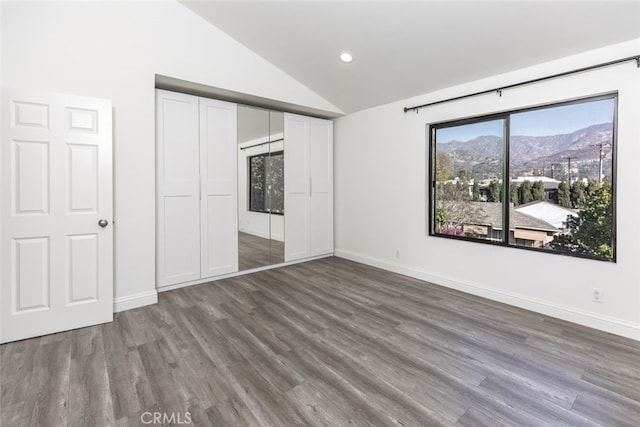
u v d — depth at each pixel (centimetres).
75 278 250
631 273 235
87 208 255
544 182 286
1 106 223
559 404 166
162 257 335
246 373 192
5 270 227
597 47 243
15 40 233
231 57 347
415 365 202
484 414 159
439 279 364
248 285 360
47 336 238
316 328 254
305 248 470
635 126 229
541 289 283
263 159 416
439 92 355
